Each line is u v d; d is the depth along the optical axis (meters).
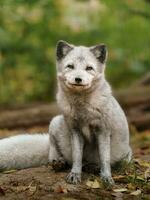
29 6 22.19
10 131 15.17
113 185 8.13
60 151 9.02
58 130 8.91
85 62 8.27
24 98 24.53
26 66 23.91
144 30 22.28
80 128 8.48
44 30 23.48
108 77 24.66
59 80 8.46
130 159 9.19
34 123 15.79
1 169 9.28
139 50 22.92
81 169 8.56
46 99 24.52
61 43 8.55
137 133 15.28
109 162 8.39
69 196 7.68
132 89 17.08
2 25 22.56
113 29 23.02
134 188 8.09
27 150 9.40
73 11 24.33
